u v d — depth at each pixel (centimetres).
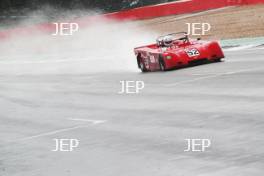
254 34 9612
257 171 2162
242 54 6944
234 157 2411
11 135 3797
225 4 13575
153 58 6219
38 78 7925
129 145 2944
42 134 3656
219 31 10950
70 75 7725
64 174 2556
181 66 6144
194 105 3838
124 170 2472
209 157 2475
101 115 4047
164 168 2409
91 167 2611
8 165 2906
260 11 11719
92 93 5366
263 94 3834
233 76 4894
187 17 13812
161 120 3500
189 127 3162
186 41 6275
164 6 15088
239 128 2939
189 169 2341
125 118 3775
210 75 5169
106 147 2980
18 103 5450
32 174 2644
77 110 4459
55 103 5081
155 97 4484
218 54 6000
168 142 2867
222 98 3928
